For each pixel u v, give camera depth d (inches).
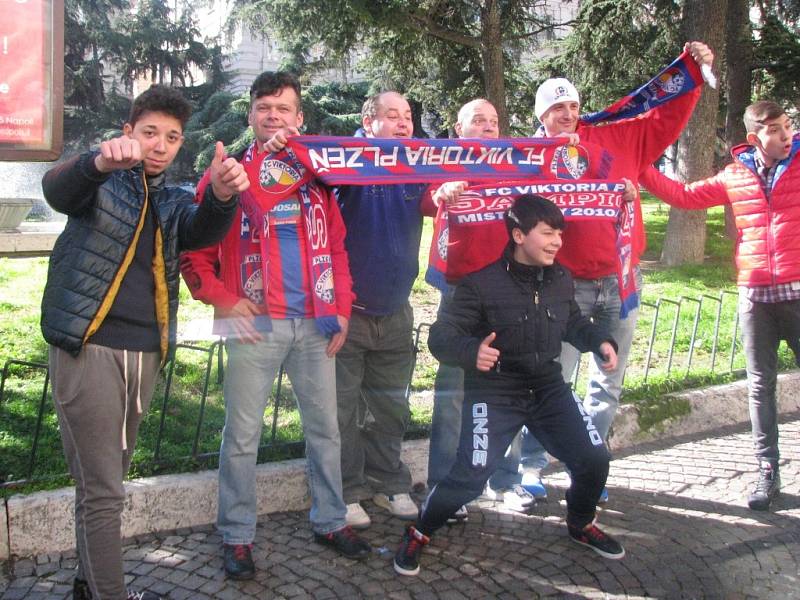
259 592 114.3
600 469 119.6
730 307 300.8
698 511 146.3
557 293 121.8
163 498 131.4
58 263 95.0
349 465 135.8
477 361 112.1
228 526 119.6
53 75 115.5
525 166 137.6
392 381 138.9
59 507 123.3
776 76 487.2
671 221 446.9
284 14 444.5
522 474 151.7
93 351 94.7
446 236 130.9
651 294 339.3
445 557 126.6
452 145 129.5
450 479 118.6
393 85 562.9
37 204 428.1
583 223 138.3
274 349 117.4
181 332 159.8
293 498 142.7
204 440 155.0
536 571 122.7
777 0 515.5
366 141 122.6
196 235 100.3
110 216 94.3
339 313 120.3
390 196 130.3
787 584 121.0
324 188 122.4
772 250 144.8
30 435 150.3
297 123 122.0
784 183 142.7
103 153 83.4
